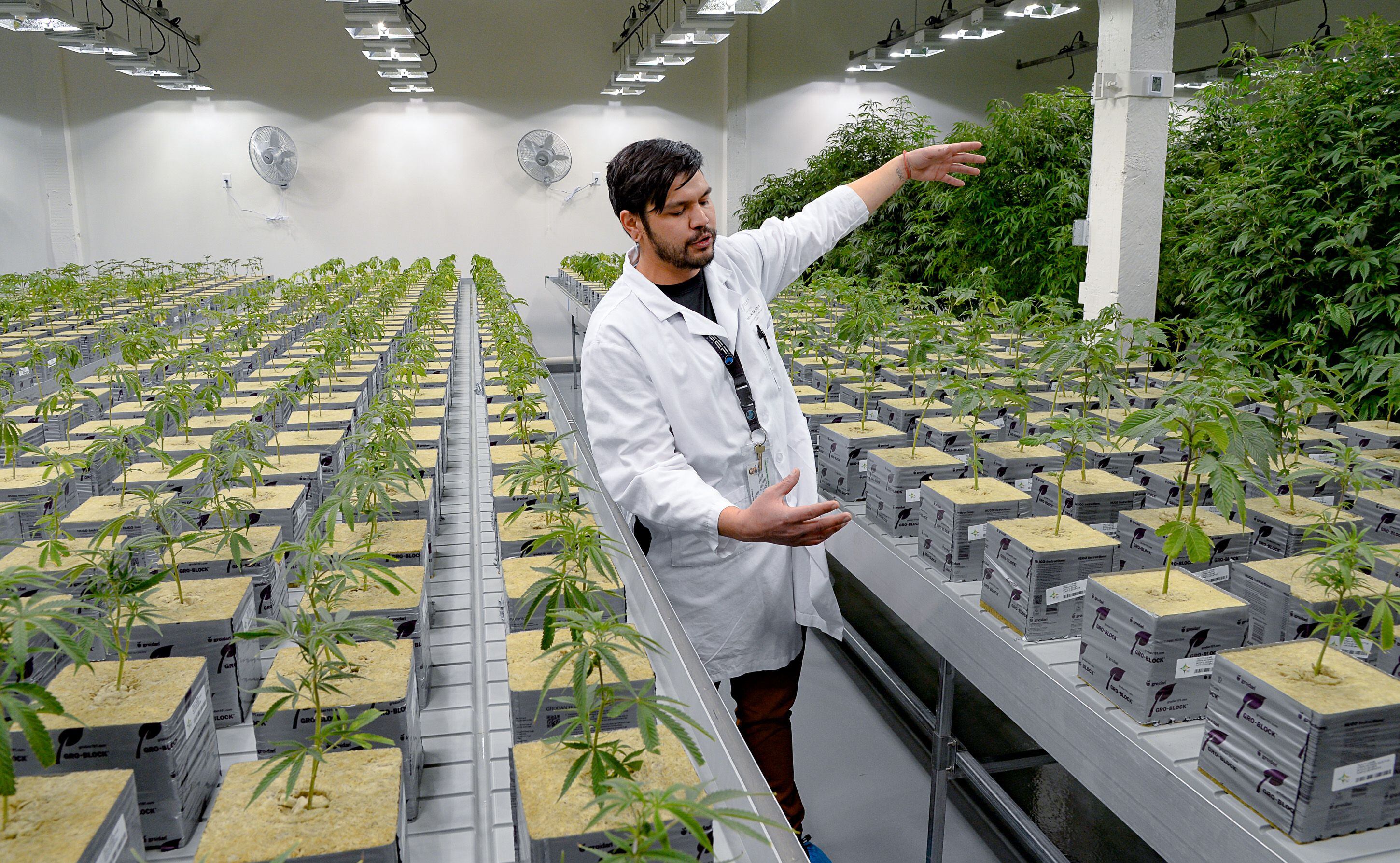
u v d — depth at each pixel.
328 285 8.41
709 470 1.76
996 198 5.98
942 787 2.24
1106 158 4.32
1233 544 1.88
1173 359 2.73
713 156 12.10
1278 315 3.56
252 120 11.18
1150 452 2.42
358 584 1.31
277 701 0.99
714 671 1.91
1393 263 3.08
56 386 4.16
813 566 1.96
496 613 1.58
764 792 0.95
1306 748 1.21
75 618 0.91
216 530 1.44
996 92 12.11
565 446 2.37
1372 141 3.12
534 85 11.60
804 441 1.92
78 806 0.84
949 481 2.25
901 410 2.88
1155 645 1.48
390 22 6.49
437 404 2.86
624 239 12.15
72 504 2.30
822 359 3.54
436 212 11.71
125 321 5.08
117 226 11.16
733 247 1.92
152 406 2.39
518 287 12.02
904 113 11.38
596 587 1.15
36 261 11.04
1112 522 2.10
